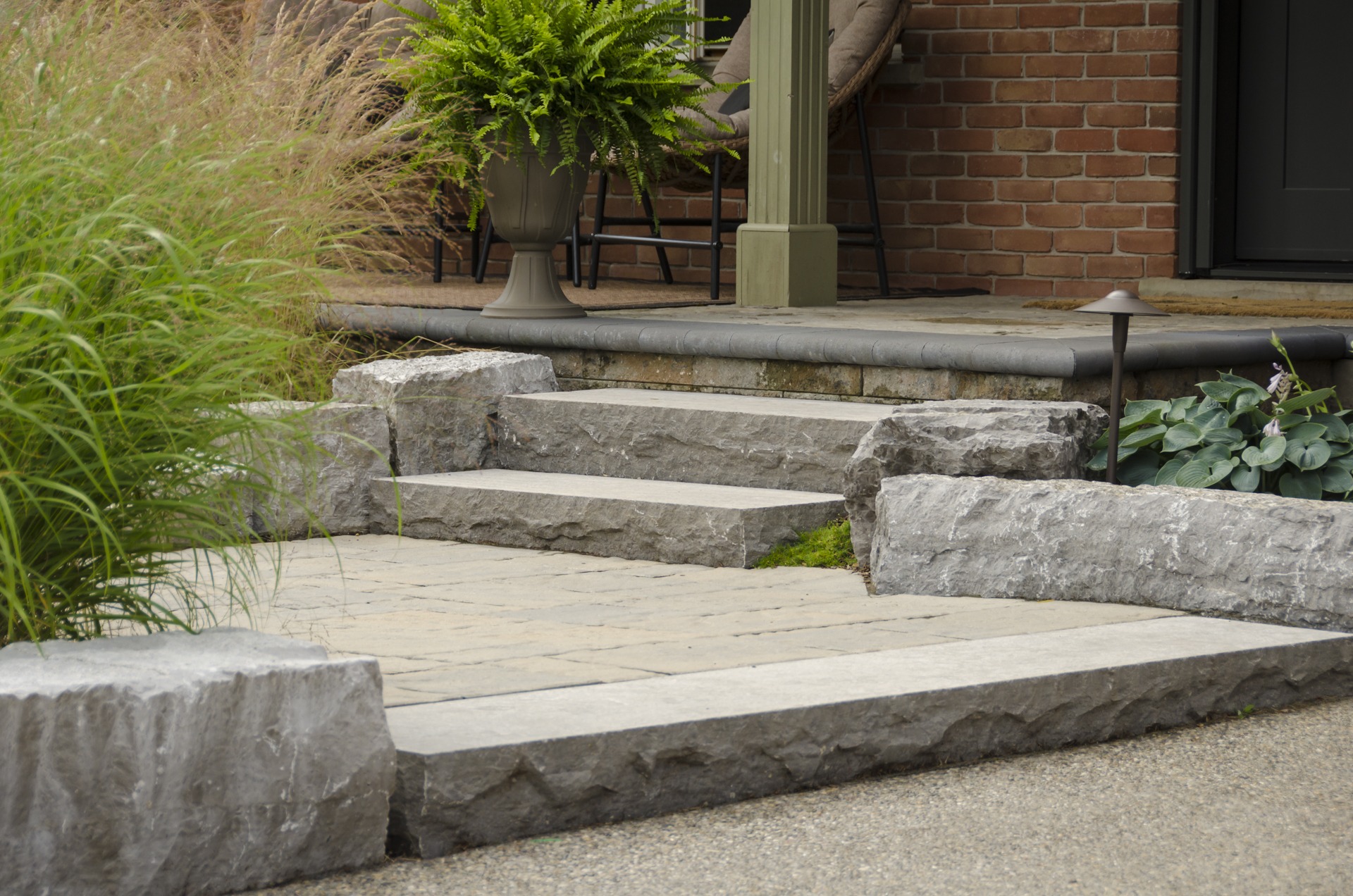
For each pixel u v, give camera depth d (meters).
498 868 2.76
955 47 8.93
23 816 2.42
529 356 6.46
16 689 2.43
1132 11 8.52
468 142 6.62
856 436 5.41
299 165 5.30
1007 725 3.43
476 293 8.14
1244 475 4.87
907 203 9.13
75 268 2.69
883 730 3.29
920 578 4.56
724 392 6.26
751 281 7.69
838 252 9.38
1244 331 6.00
